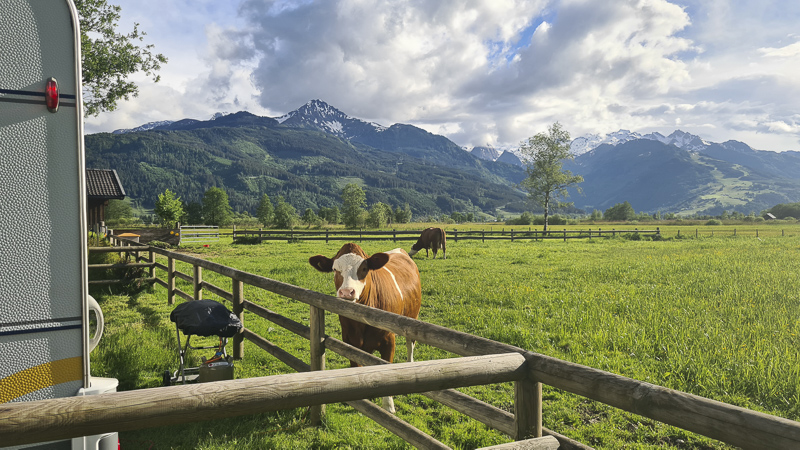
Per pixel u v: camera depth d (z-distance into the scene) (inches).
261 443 139.5
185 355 210.8
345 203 2600.9
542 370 69.9
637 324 272.2
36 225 78.6
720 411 46.9
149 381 186.9
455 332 89.3
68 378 81.9
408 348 178.5
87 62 616.7
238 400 52.0
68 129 81.0
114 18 645.9
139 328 268.4
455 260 700.0
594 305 325.7
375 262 153.3
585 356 221.1
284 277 490.6
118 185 1011.9
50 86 78.6
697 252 788.0
